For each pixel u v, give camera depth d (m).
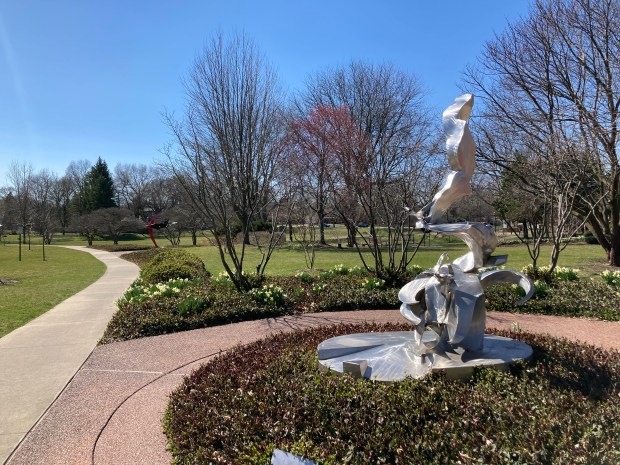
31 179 60.06
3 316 9.74
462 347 4.46
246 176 12.72
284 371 4.57
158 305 8.75
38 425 4.45
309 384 4.09
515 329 6.22
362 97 28.25
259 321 8.65
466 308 4.37
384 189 12.45
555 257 10.59
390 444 3.08
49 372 6.00
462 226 4.43
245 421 3.61
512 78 15.81
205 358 6.48
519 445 2.87
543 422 3.13
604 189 14.63
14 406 4.92
